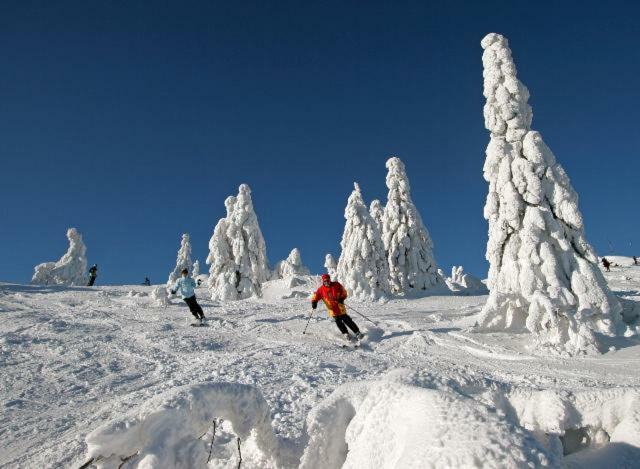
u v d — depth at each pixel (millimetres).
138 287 25141
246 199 29328
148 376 6723
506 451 1353
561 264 10273
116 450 1839
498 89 12109
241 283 27344
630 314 10445
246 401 2355
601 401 2229
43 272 34250
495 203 11688
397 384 2123
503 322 10422
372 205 31078
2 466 3766
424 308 15883
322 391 5250
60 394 5867
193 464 1918
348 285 21656
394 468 1556
